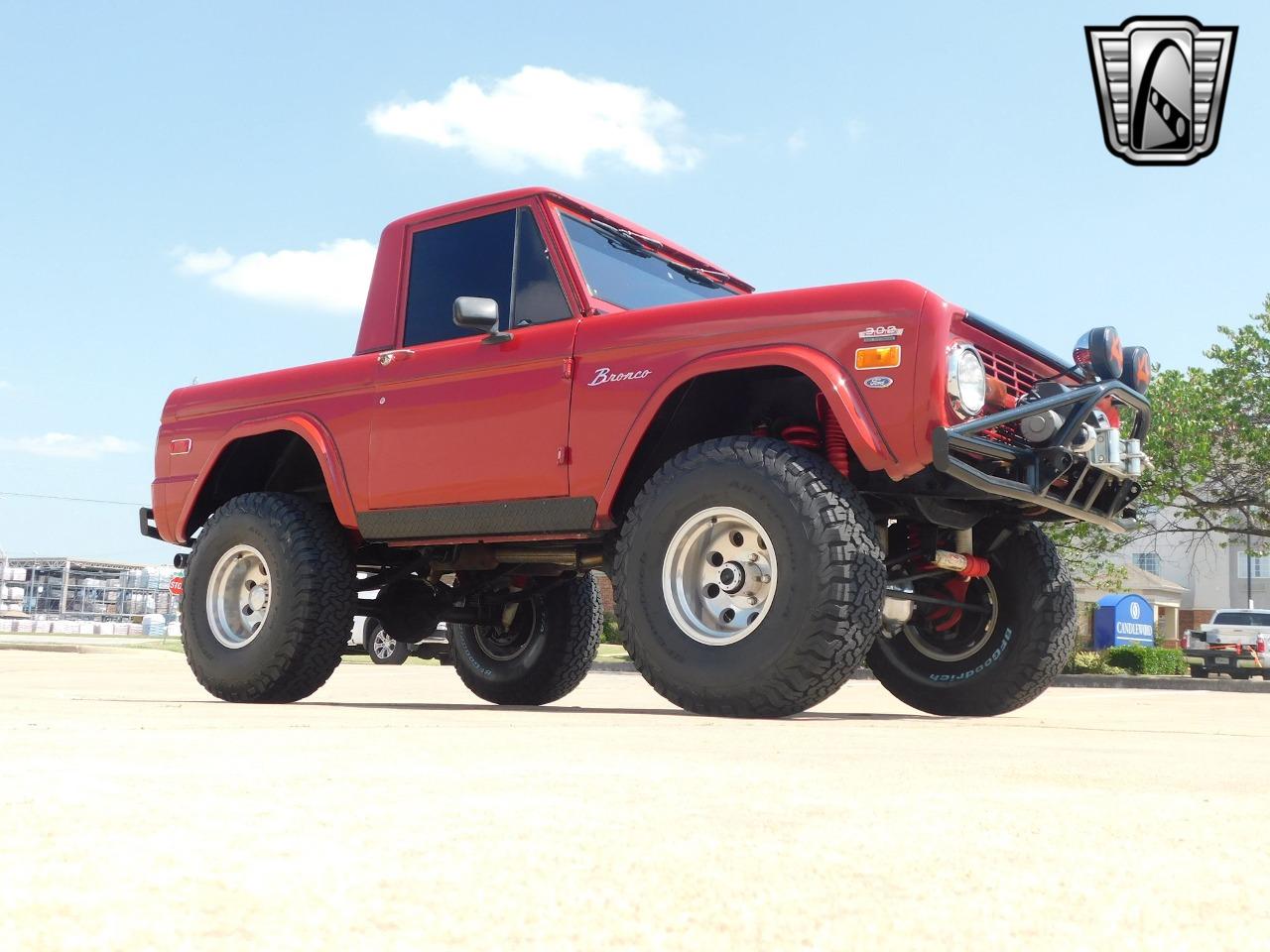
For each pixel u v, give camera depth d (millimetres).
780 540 3305
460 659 5727
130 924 548
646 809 1096
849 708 4891
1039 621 4344
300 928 559
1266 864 841
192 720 2523
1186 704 6410
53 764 1387
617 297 4375
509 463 4016
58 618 42719
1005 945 553
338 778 1312
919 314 3326
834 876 748
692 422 3953
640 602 3537
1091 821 1064
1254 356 22375
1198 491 23266
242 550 4695
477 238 4523
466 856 802
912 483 3566
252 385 4906
